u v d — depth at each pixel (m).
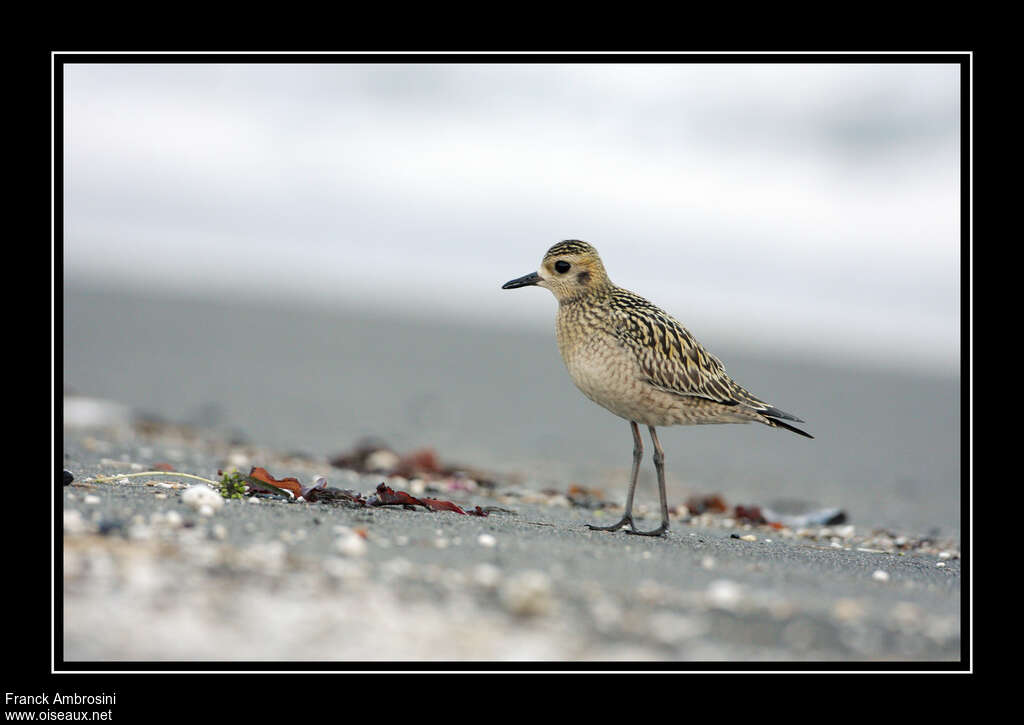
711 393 9.56
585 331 9.70
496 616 5.52
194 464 10.79
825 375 23.88
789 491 14.38
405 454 14.07
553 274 9.92
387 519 7.84
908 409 21.53
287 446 13.77
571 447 16.50
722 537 9.59
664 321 9.74
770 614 6.02
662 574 6.80
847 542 10.23
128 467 9.86
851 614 6.20
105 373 18.41
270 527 6.95
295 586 5.64
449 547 6.96
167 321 23.84
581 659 5.05
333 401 18.08
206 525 6.80
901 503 13.88
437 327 26.22
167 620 5.02
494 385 20.97
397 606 5.52
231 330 23.58
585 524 9.54
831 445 18.25
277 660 4.82
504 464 14.43
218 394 17.61
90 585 5.36
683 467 15.78
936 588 7.37
